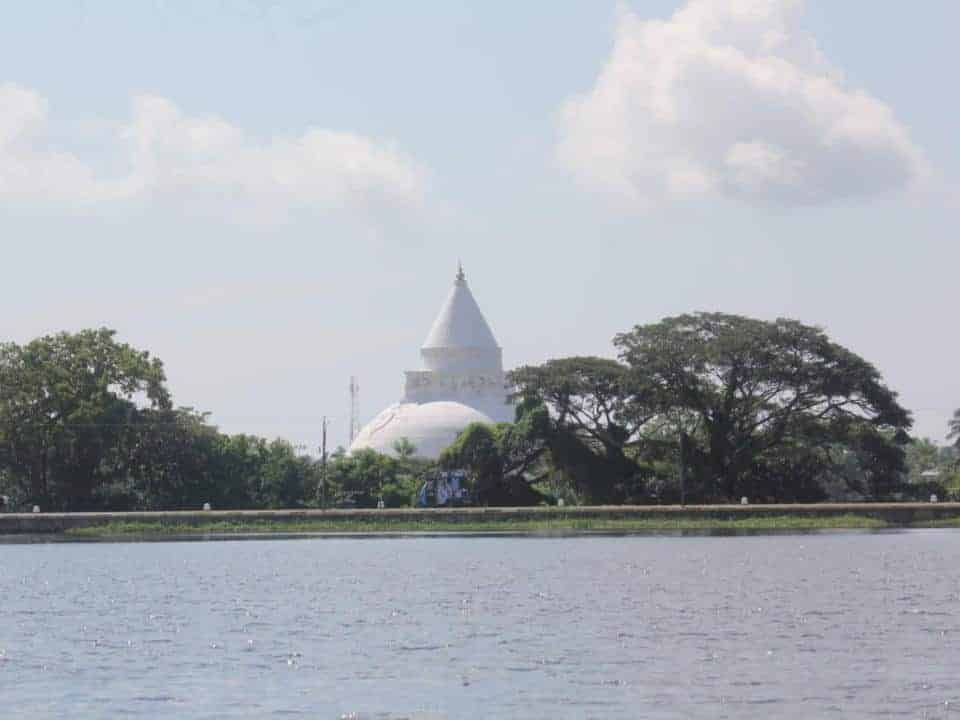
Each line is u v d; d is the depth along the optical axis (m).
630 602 119.38
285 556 182.25
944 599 118.69
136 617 112.88
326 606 119.38
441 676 83.12
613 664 86.38
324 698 77.44
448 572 152.38
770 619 106.44
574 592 128.38
